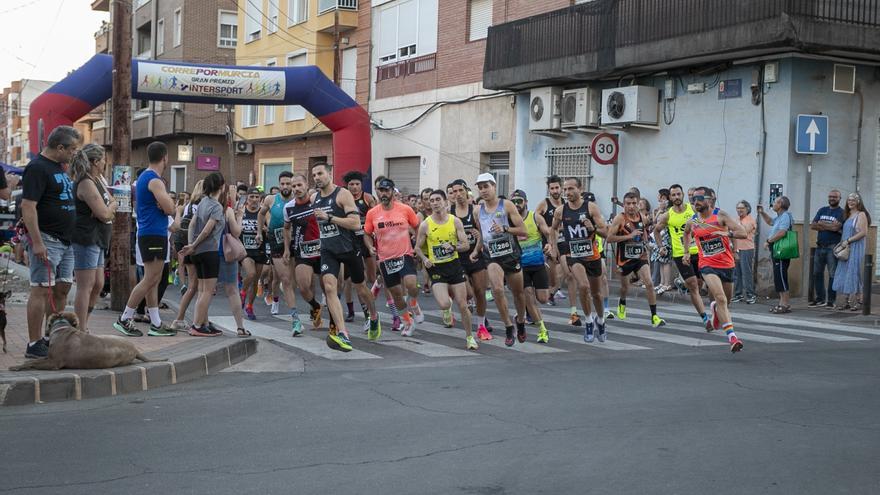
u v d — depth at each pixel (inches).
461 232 420.5
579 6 834.8
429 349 421.1
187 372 333.1
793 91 693.3
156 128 1792.6
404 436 244.5
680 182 782.5
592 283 450.3
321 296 669.3
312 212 446.9
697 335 490.0
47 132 765.9
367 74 1212.5
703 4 712.4
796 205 698.8
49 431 244.2
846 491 199.0
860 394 315.0
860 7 668.7
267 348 408.5
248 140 1520.7
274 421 261.1
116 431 245.6
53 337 302.5
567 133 899.4
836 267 633.0
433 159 1083.9
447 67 1058.7
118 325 402.0
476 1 1018.1
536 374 351.6
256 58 1489.9
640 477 207.8
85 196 338.0
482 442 238.7
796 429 258.5
